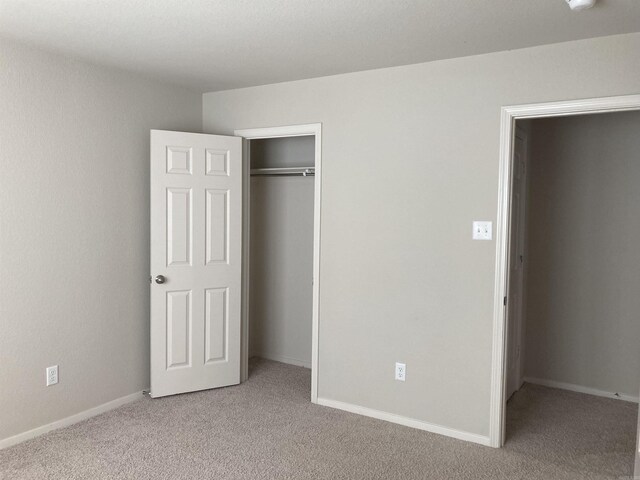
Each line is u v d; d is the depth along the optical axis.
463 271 3.23
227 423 3.42
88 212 3.46
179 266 3.86
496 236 3.12
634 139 3.95
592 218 4.12
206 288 3.98
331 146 3.69
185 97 4.17
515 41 2.87
